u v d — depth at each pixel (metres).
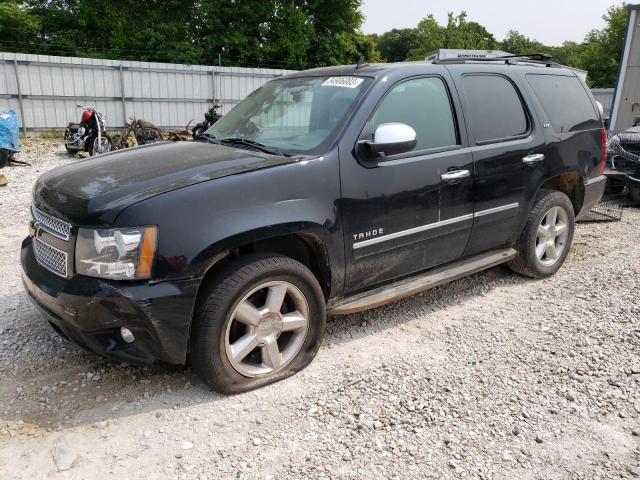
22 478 2.44
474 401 3.05
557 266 5.01
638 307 4.25
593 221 7.12
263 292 3.16
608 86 43.66
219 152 3.43
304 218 3.09
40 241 3.13
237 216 2.88
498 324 4.02
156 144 3.95
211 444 2.68
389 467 2.54
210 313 2.87
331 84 3.80
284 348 3.27
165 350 2.80
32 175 10.19
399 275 3.82
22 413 2.88
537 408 3.00
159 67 17.66
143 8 28.89
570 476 2.51
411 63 3.95
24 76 15.67
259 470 2.51
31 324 3.87
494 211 4.23
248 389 3.10
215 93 18.80
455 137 3.99
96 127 12.65
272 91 4.20
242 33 28.61
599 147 5.21
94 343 2.82
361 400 3.04
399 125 3.34
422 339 3.78
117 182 2.97
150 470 2.50
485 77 4.32
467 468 2.54
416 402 3.03
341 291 3.49
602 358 3.51
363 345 3.68
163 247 2.71
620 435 2.79
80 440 2.68
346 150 3.35
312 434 2.76
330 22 31.16
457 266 4.22
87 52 25.86
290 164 3.14
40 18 26.45
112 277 2.70
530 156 4.44
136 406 2.96
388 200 3.51
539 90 4.75
